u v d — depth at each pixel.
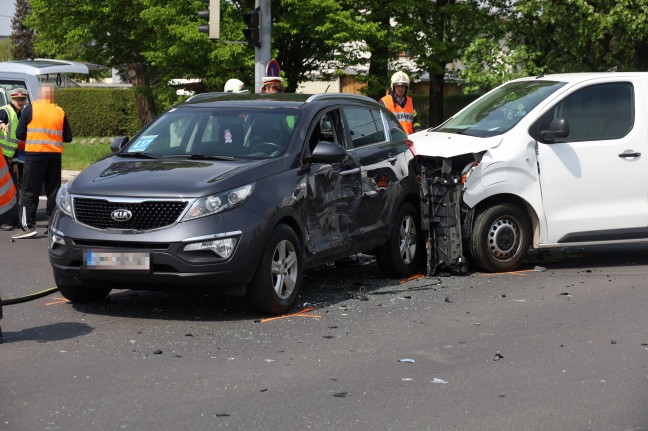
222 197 7.96
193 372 6.55
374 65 30.97
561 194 10.74
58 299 9.07
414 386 6.26
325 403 5.87
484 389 6.21
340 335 7.70
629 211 10.91
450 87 47.59
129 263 7.87
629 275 10.63
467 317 8.41
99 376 6.43
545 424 5.53
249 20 18.80
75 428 5.36
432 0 32.06
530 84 11.53
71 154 34.38
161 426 5.40
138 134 9.50
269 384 6.28
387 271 10.34
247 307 8.74
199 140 9.16
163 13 26.98
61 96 49.19
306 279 10.33
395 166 10.23
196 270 7.82
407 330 7.89
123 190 8.02
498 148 10.53
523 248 10.77
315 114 9.34
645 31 24.41
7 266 11.27
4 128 14.79
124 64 37.81
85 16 32.50
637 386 6.32
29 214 13.88
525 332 7.86
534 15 25.36
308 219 8.77
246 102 9.62
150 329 7.84
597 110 10.98
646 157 10.96
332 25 27.19
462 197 10.47
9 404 5.79
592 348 7.34
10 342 7.36
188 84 30.20
